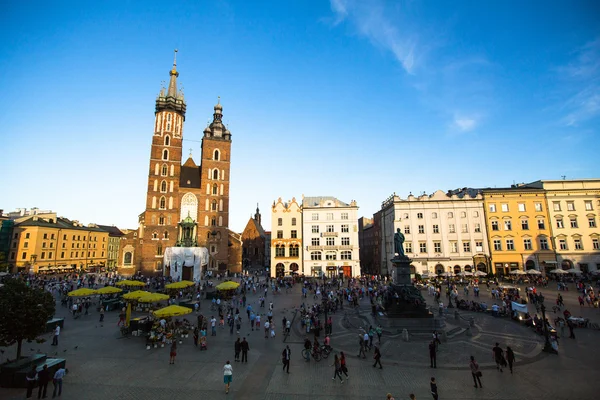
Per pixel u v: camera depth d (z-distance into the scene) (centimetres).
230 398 1850
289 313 4178
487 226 7550
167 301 4794
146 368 2295
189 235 8731
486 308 4175
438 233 7662
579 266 7200
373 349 2733
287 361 2238
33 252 9788
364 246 11525
